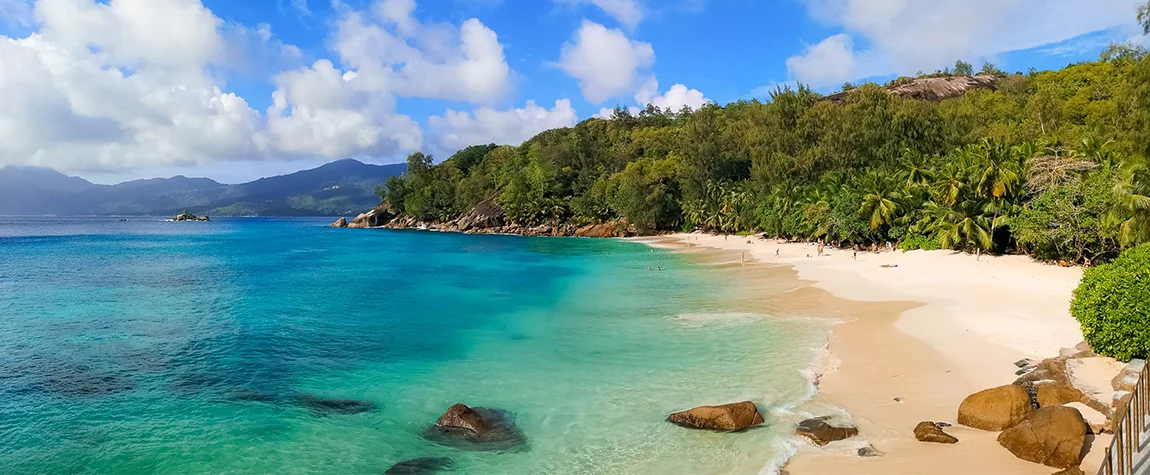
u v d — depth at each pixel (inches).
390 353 786.2
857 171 2719.0
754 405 496.4
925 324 818.8
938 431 426.6
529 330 915.4
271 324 990.4
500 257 2405.3
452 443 485.7
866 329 815.7
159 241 3900.1
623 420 515.5
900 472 376.8
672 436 473.1
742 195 3277.6
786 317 941.8
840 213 2150.6
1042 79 3457.2
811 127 3186.5
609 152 5246.1
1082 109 2512.3
